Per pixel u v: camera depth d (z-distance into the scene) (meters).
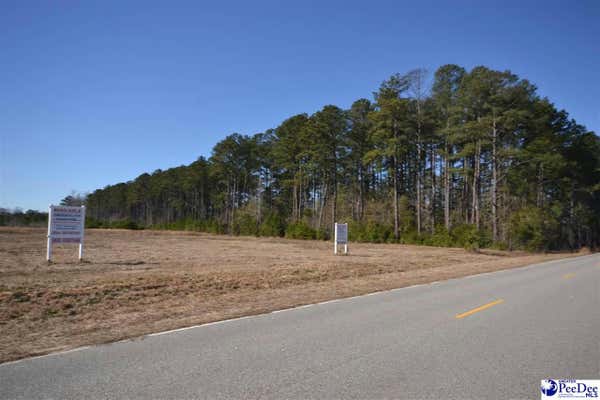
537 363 5.55
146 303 10.25
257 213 76.56
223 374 5.02
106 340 6.70
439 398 4.36
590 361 5.65
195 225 72.56
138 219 132.12
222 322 8.10
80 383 4.73
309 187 76.81
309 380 4.82
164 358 5.68
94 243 33.25
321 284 14.30
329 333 7.12
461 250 37.16
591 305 10.14
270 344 6.41
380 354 5.88
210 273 14.98
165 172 106.94
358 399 4.30
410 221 54.12
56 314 8.88
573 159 54.16
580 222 61.56
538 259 31.70
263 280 14.16
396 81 49.44
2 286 10.86
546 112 47.53
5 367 5.31
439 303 10.34
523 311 9.27
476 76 44.28
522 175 51.75
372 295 11.86
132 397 4.32
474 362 5.55
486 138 46.69
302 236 51.09
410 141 51.50
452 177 61.66
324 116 56.72
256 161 78.88
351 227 50.03
